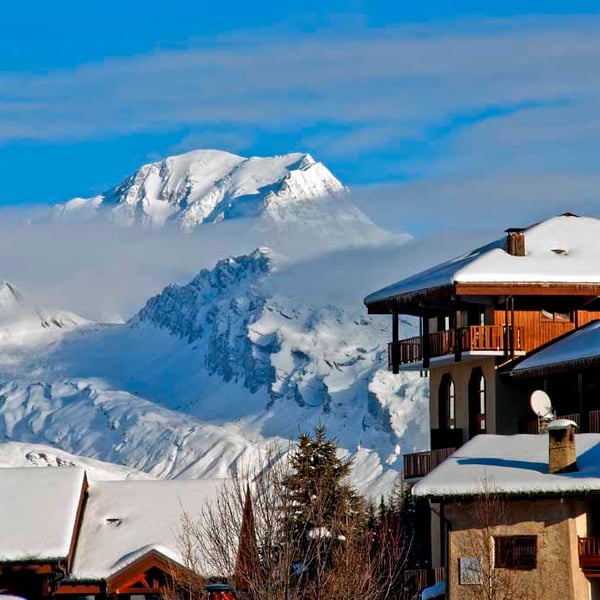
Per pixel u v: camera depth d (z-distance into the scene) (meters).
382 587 124.81
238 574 122.81
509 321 176.62
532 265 174.50
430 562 188.88
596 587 126.62
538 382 173.75
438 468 133.12
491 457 133.38
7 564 158.00
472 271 172.50
